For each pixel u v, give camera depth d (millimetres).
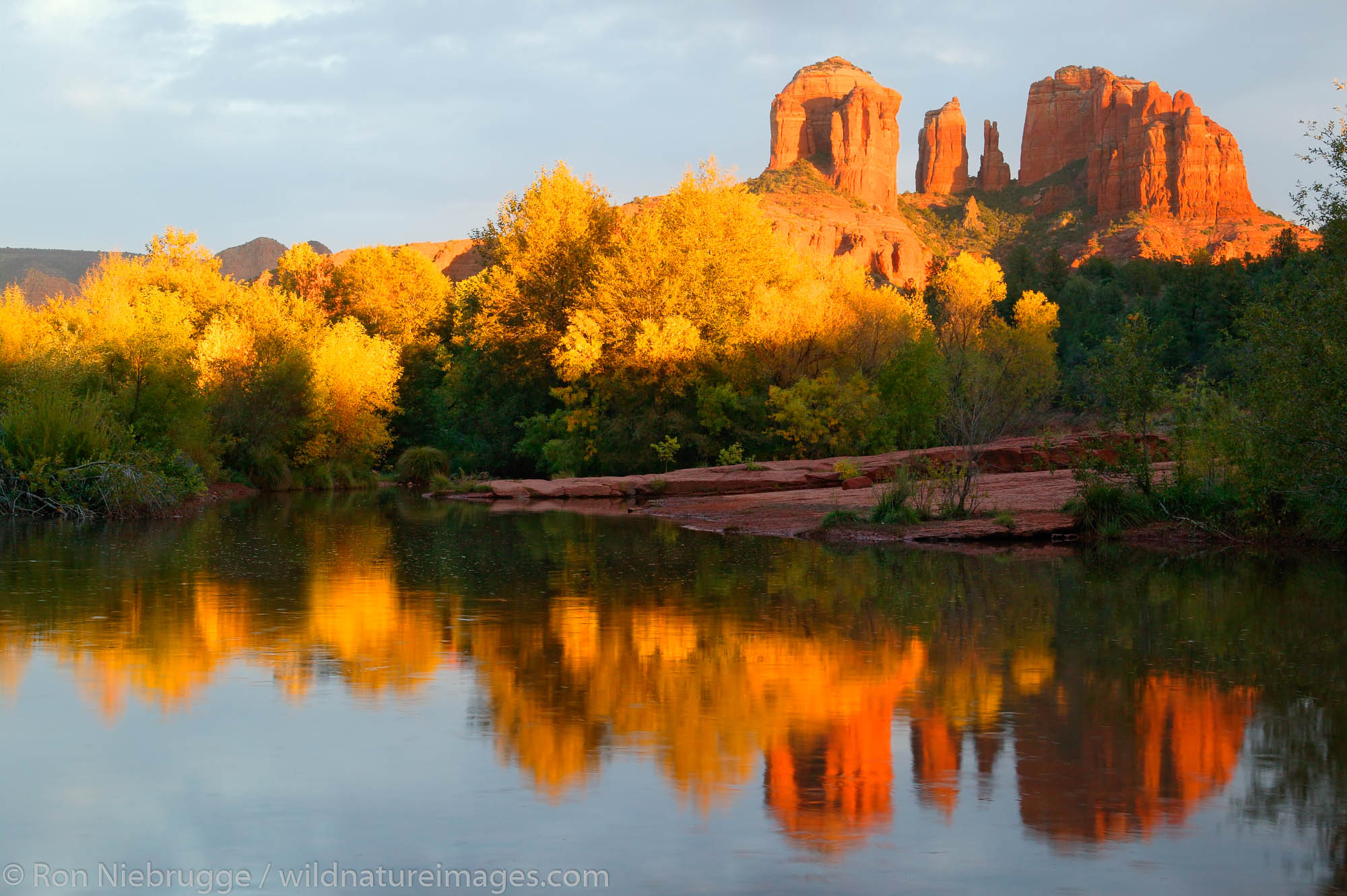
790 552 15914
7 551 15141
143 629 9023
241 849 4352
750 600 11078
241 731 6023
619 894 3926
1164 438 19625
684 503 26484
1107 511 18031
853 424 33344
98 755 5555
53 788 5047
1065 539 17594
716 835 4527
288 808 4820
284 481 34812
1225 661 8141
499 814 4773
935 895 3955
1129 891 4000
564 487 30078
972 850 4391
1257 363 16156
